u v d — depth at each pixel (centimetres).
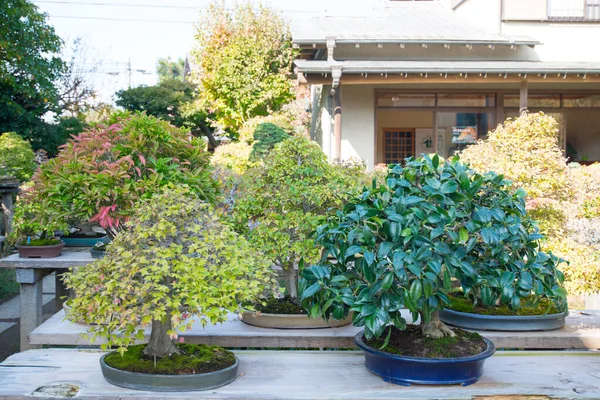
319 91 1078
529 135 353
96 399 175
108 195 263
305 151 273
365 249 184
